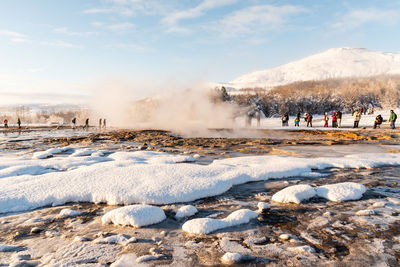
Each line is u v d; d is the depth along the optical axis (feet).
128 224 10.48
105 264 7.73
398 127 64.85
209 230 9.86
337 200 13.24
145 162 22.74
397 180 17.19
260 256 8.13
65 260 7.94
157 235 9.68
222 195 14.52
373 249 8.48
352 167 21.12
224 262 7.78
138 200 13.15
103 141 45.44
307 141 41.60
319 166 20.81
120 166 19.34
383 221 10.67
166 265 7.64
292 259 7.95
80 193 13.64
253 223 10.68
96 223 10.87
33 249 8.73
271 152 30.94
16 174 18.30
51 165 21.08
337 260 7.84
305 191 13.57
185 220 11.14
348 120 90.27
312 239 9.22
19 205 12.67
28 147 38.04
